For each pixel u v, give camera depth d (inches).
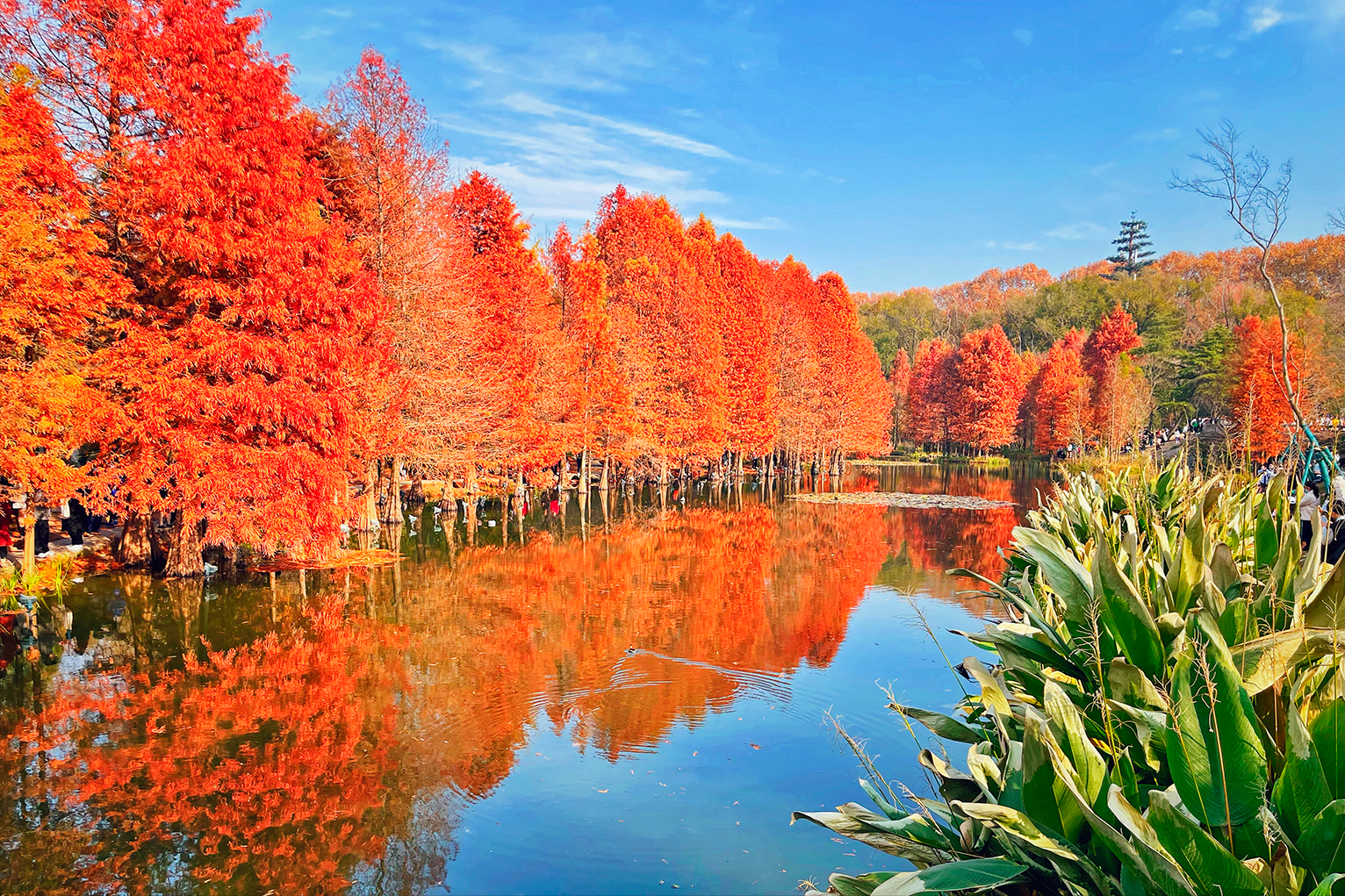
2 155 496.4
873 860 229.3
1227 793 83.2
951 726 133.5
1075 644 127.3
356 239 909.8
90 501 579.5
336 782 281.1
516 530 996.6
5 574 527.8
